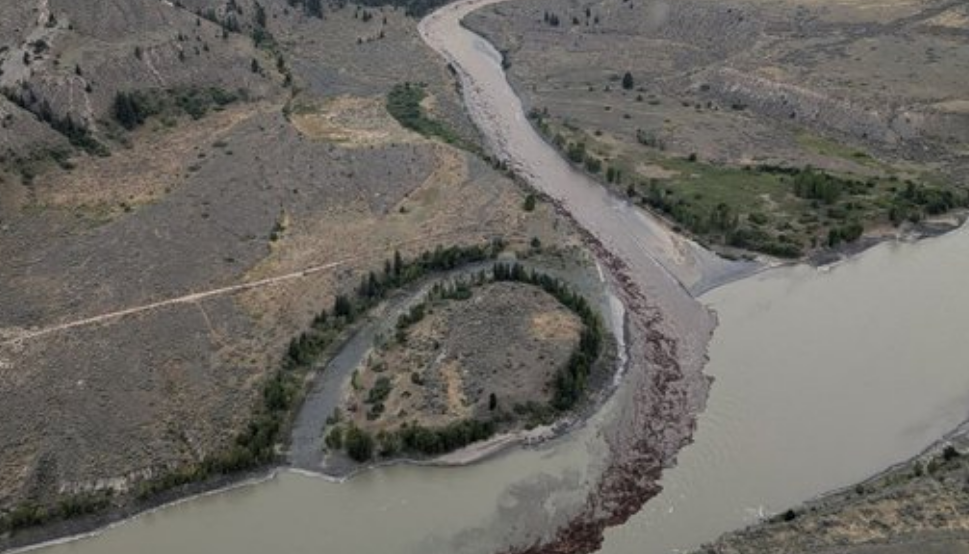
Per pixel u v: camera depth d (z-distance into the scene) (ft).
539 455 336.90
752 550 283.79
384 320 401.29
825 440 347.97
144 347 380.37
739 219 477.36
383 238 454.40
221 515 318.86
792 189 508.12
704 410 361.71
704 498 323.16
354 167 509.76
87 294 407.03
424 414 346.33
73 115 506.89
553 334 380.78
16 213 449.89
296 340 385.29
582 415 352.28
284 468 334.44
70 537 311.06
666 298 425.69
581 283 427.74
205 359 378.12
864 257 453.58
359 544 307.17
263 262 436.35
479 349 373.20
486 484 326.65
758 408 363.15
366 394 359.66
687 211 483.10
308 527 313.73
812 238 462.60
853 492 318.45
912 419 357.82
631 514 317.22
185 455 337.11
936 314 416.05
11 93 505.25
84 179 479.82
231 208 466.29
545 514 316.40
